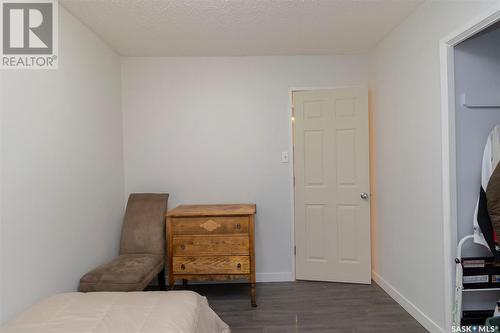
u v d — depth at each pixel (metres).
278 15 2.33
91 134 2.50
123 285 2.16
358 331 2.21
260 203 3.21
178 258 2.66
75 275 2.21
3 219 1.56
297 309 2.57
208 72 3.20
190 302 1.59
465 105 1.90
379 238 3.00
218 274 2.65
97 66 2.63
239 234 2.65
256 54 3.17
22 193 1.70
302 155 3.19
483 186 1.86
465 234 1.96
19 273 1.66
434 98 2.07
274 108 3.20
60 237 2.04
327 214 3.16
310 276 3.20
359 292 2.88
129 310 1.47
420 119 2.25
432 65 2.08
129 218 2.89
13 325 1.34
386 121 2.80
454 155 1.94
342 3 2.17
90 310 1.48
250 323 2.35
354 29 2.61
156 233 2.84
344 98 3.10
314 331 2.22
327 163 3.15
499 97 1.91
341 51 3.14
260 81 3.19
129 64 3.17
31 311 1.48
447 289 1.96
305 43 2.90
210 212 2.64
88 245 2.42
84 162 2.38
